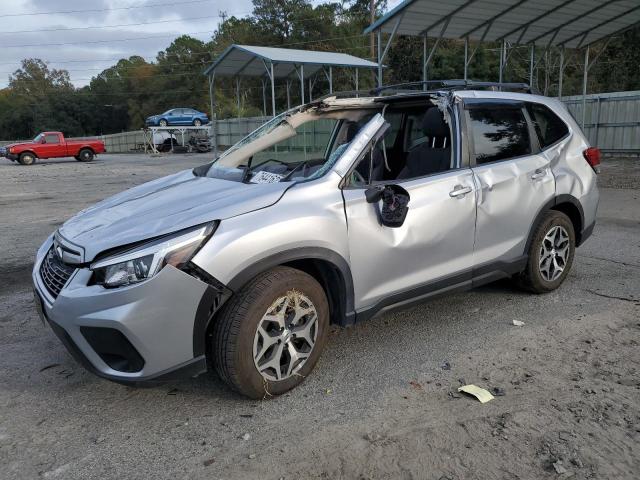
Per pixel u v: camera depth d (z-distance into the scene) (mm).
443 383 3559
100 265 3008
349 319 3648
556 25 16953
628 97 19703
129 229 3195
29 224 9922
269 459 2834
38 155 30078
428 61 17297
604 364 3756
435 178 4051
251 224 3184
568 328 4363
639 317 4555
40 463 2857
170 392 3539
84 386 3660
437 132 4340
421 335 4309
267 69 25109
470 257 4258
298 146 4664
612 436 2934
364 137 3828
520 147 4742
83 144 31156
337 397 3416
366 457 2820
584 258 6363
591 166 5266
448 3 14133
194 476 2725
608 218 8828
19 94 96000
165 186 4098
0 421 3260
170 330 2990
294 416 3219
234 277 3100
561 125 5152
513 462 2746
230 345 3139
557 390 3422
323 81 42594
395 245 3754
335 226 3455
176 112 41875
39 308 3447
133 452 2932
